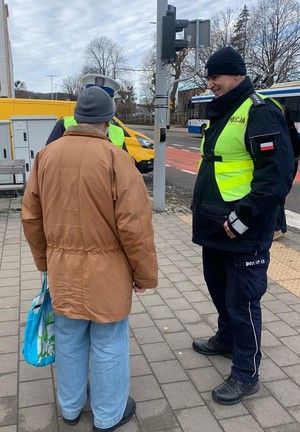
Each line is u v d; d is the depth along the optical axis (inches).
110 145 76.4
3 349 118.5
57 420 92.2
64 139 77.1
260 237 92.3
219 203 94.0
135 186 75.1
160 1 253.8
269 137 83.8
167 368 111.7
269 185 84.2
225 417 94.3
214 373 110.0
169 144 888.3
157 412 95.5
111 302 78.1
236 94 90.9
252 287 94.4
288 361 115.8
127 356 87.2
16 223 252.4
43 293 87.4
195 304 149.0
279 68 1529.3
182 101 2063.2
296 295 158.6
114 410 86.5
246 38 1595.7
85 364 88.4
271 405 98.2
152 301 150.7
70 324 83.4
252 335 97.5
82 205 74.0
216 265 107.5
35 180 81.3
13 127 327.3
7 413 94.2
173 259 195.9
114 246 78.0
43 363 89.4
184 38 274.2
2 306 144.3
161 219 273.7
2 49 1135.6
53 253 79.3
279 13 1521.9
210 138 96.3
